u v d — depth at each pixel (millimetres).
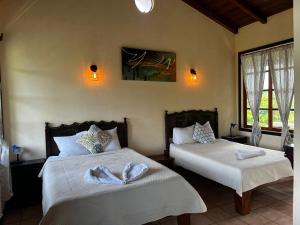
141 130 4457
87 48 3986
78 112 3945
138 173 2518
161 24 4590
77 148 3596
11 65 3512
